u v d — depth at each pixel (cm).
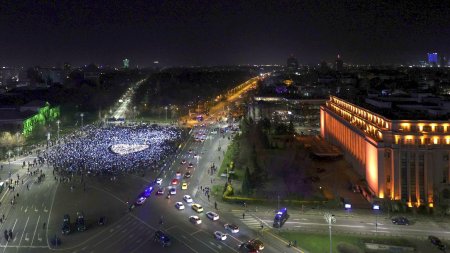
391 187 19312
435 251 14600
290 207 18925
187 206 19125
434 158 19075
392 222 17175
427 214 17938
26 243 15512
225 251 14812
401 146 19088
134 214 18225
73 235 16175
